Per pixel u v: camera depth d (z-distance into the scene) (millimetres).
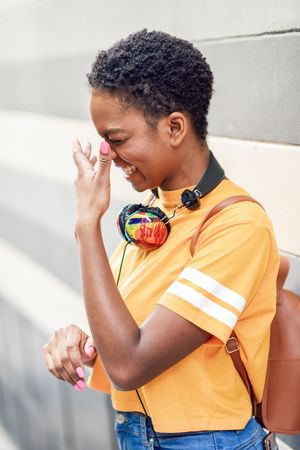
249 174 2746
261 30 2576
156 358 1680
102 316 1696
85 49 4191
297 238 2480
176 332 1679
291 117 2459
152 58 1710
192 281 1689
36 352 5523
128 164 1783
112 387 1956
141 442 1884
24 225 5652
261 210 1775
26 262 5695
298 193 2451
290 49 2424
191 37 3066
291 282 2543
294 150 2455
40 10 4832
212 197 1813
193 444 1789
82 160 1824
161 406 1795
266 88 2588
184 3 3090
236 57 2756
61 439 5094
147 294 1793
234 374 1818
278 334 1998
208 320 1681
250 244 1710
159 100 1718
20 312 5855
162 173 1797
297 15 2365
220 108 2916
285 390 1983
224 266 1695
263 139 2648
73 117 4477
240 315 1784
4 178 6074
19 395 5965
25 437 5879
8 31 5578
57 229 4949
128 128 1728
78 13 4223
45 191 5098
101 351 1707
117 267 2002
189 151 1809
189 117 1783
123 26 3697
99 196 1771
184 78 1742
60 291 4992
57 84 4680
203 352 1765
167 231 1832
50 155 4914
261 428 1959
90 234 1757
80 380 1981
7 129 5855
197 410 1779
